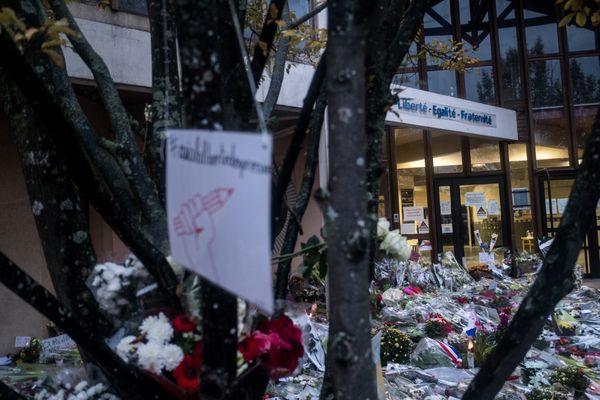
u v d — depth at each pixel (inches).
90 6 227.3
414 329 269.6
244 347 66.8
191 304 65.9
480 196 511.8
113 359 63.7
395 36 91.2
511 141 513.0
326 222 49.7
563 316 284.7
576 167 508.7
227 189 42.4
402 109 379.6
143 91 245.0
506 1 522.9
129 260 75.4
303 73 286.7
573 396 192.4
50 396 84.0
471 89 516.7
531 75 521.3
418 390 195.2
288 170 70.7
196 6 49.8
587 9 115.2
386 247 80.6
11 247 230.1
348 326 47.1
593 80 518.9
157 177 87.9
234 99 60.6
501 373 66.7
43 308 58.9
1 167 229.8
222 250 43.0
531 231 510.0
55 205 77.7
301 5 290.5
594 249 501.4
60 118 61.8
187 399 66.7
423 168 510.9
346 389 47.3
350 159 46.8
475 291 398.0
